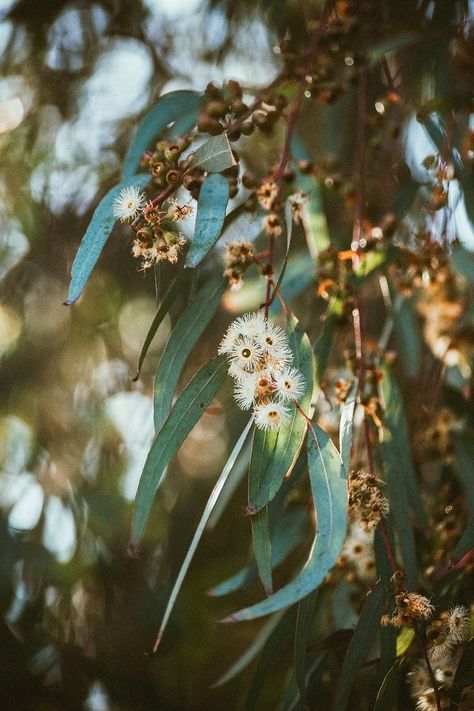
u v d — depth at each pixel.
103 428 1.70
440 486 1.21
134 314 1.69
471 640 0.99
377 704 0.99
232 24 1.56
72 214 1.64
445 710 0.98
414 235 1.21
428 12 1.31
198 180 0.97
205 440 1.75
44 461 1.70
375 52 1.22
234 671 1.14
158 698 1.63
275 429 0.95
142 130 1.15
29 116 1.64
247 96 1.20
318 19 1.36
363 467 1.12
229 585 1.10
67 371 1.72
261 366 0.92
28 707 1.59
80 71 1.62
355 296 1.10
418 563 1.12
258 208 1.08
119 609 1.67
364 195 1.22
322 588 1.16
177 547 1.66
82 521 1.65
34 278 1.69
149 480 0.96
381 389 1.13
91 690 1.63
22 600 1.63
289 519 1.18
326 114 1.39
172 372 1.03
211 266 1.42
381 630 1.00
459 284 1.25
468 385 1.24
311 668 1.11
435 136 1.23
